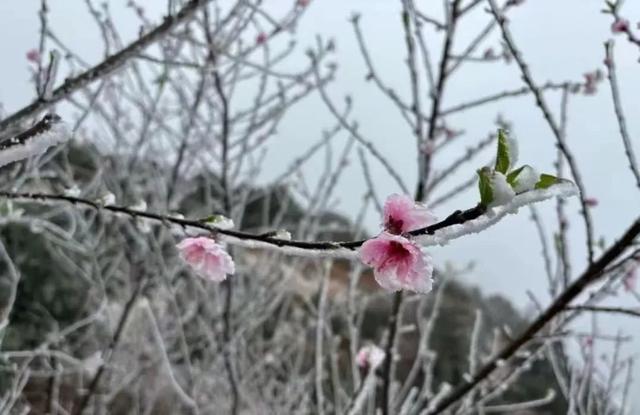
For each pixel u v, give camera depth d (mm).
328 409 5141
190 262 1515
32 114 2004
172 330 5859
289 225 6914
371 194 3514
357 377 3627
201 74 4469
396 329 3074
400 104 3365
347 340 7906
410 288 1151
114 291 6977
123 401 6695
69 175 5191
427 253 1146
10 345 6727
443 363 8008
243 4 3307
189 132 4688
